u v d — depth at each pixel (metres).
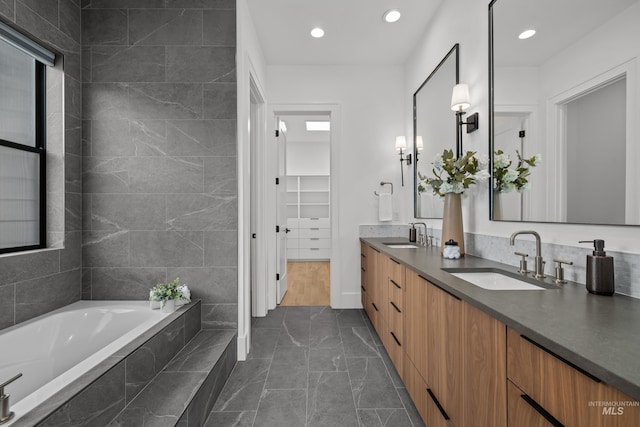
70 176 2.05
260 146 3.07
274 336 2.54
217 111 2.17
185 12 2.17
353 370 1.99
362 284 3.18
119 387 1.26
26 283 1.74
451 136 2.19
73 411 1.03
